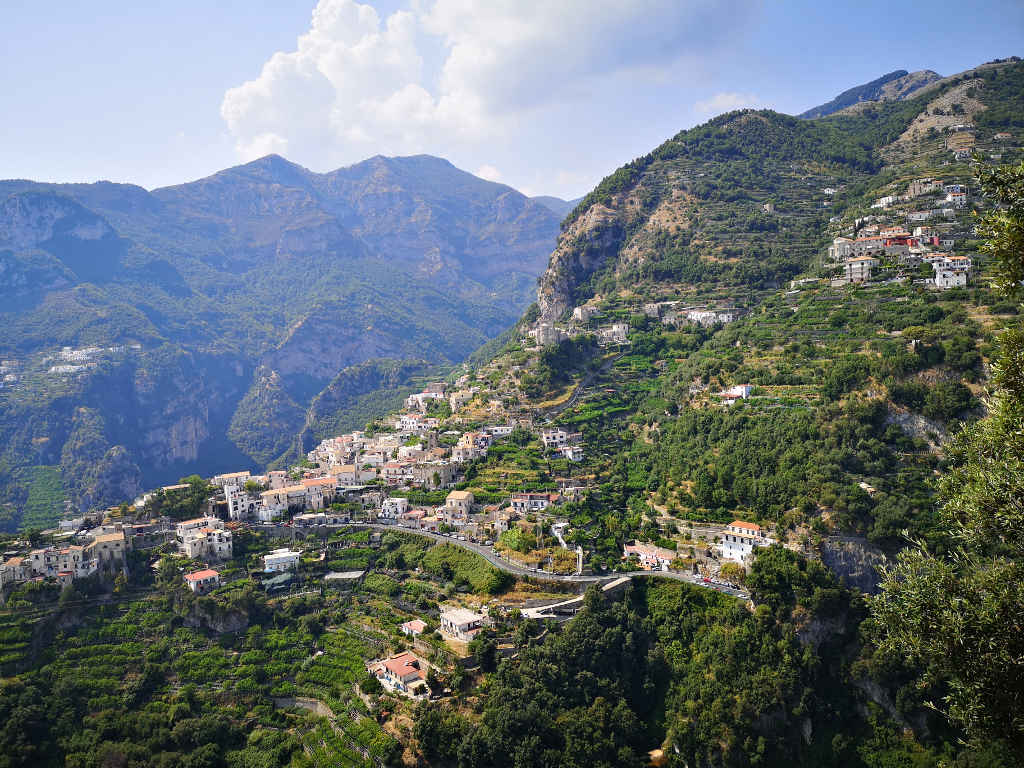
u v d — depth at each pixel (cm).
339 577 19175
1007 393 6119
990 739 5756
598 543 18888
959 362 17062
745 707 14038
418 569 19662
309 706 15512
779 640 14825
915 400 17300
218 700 15612
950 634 5766
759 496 17850
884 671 13988
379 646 16412
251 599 17575
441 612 17050
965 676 5753
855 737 13975
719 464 19688
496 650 15188
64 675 15688
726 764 13788
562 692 14562
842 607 14912
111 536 18775
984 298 19925
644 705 15225
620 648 15825
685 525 18650
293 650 16762
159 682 15925
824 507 16312
